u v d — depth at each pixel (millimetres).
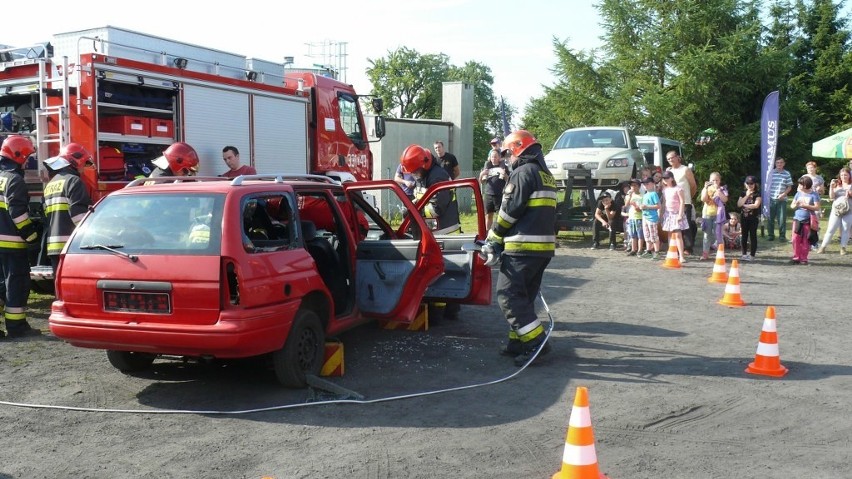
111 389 5711
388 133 25031
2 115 9102
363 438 4672
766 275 12125
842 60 41375
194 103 9734
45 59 8516
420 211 7398
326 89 12727
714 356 6812
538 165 6445
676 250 13078
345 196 6984
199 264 4965
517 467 4223
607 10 33062
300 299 5461
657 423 4980
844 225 14758
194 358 6496
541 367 6391
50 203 7402
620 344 7266
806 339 7508
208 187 5363
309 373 5695
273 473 4133
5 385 5801
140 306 5094
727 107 30844
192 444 4578
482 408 5273
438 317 8078
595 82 33844
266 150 11180
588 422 3816
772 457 4391
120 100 8742
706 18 30719
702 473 4141
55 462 4305
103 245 5254
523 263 6391
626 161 16328
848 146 18125
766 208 17719
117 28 8805
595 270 12609
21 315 7395
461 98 28000
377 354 6762
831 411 5250
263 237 6172
